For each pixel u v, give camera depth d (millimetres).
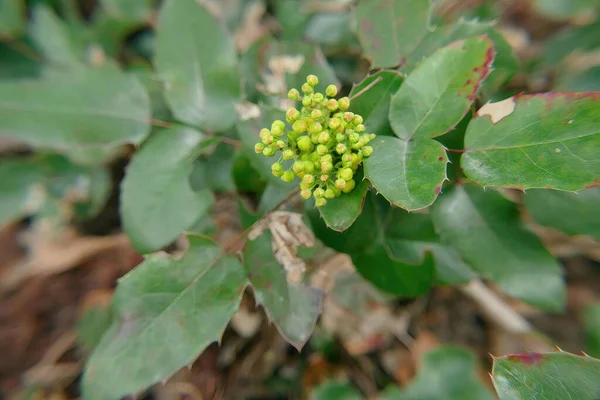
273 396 229
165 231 156
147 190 160
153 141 165
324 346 232
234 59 170
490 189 154
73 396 245
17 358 257
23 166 264
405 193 109
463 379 201
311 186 123
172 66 171
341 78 234
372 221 155
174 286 141
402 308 234
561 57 227
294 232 150
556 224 158
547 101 115
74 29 281
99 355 136
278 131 121
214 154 181
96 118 170
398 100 125
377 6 154
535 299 153
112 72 173
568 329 234
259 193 169
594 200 154
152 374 134
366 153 117
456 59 121
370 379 230
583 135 109
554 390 114
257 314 221
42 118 167
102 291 264
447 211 156
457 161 147
